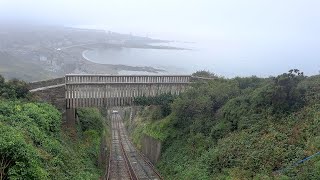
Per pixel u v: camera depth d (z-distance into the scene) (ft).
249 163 79.56
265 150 80.02
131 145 184.85
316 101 89.10
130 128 229.45
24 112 84.84
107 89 129.59
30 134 72.38
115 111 370.94
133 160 146.61
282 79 94.07
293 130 82.02
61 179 67.56
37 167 56.34
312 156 68.23
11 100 97.50
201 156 101.04
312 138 75.25
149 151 147.33
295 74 99.55
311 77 102.58
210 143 103.81
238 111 102.63
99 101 128.88
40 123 85.15
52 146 77.92
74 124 124.88
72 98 124.88
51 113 97.60
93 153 117.50
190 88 132.87
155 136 138.72
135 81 134.72
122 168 130.93
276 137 82.48
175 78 142.82
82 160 99.45
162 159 126.82
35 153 60.08
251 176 75.66
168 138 130.21
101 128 160.66
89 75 128.16
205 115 119.24
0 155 52.31
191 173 94.84
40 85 127.24
